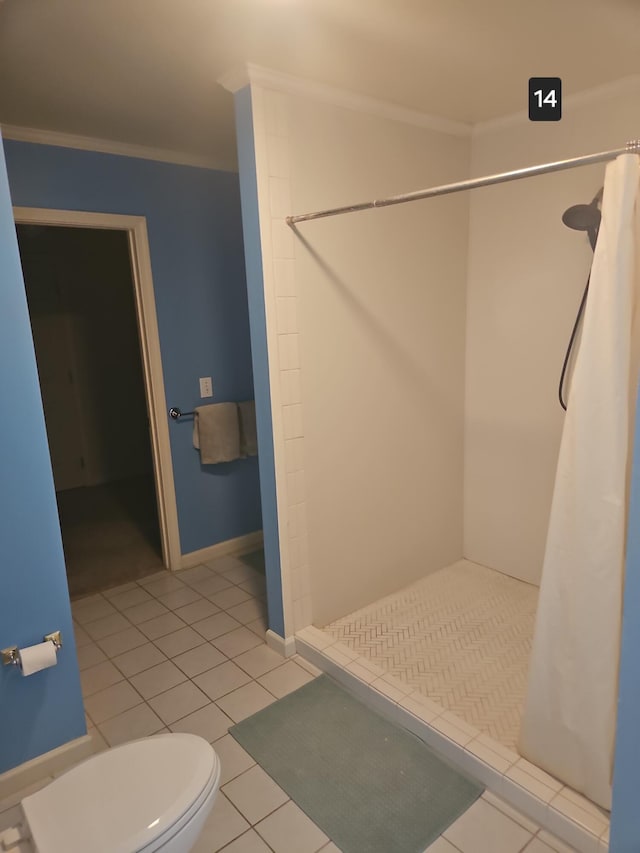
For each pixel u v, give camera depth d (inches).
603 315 58.0
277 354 90.2
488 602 113.4
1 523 68.9
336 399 99.9
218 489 142.1
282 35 72.4
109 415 213.8
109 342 210.4
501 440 119.7
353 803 70.7
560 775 67.8
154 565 141.0
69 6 64.1
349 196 95.8
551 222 104.2
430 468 119.7
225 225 133.9
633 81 89.4
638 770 53.3
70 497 197.2
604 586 60.2
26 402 69.2
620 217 55.7
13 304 67.1
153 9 65.4
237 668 98.2
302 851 64.9
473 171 115.1
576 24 71.2
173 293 127.5
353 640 102.1
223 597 124.0
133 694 92.3
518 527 120.3
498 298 114.7
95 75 83.4
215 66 81.2
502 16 69.0
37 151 106.4
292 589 99.7
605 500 59.4
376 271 101.9
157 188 122.2
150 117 101.0
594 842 61.0
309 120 88.8
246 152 85.2
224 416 134.7
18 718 73.6
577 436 60.9
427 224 109.3
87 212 113.4
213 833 67.4
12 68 80.5
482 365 120.1
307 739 81.4
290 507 96.4
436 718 79.9
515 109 102.8
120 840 50.1
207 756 58.9
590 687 62.4
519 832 66.0
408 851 64.2
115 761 58.5
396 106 98.8
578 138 98.3
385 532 113.3
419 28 71.2
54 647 72.1
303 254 91.0
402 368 110.0
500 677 91.1
